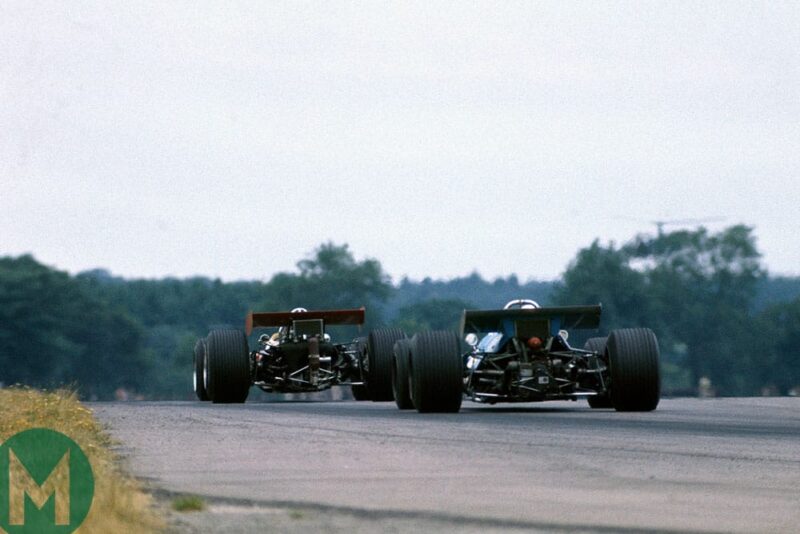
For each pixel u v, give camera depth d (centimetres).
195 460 3281
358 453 3444
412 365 5559
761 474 2959
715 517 2356
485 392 5666
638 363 5441
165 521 2286
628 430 4272
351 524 2272
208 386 7044
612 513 2397
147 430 4319
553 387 5531
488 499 2569
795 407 6038
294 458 3325
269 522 2289
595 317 5569
